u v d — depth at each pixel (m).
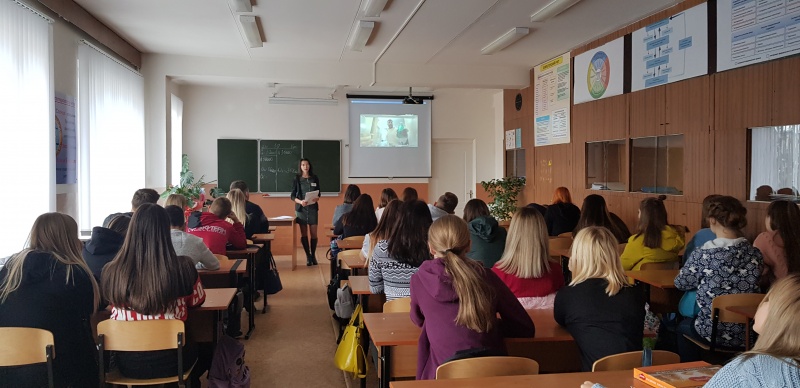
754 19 4.63
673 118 5.66
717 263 3.23
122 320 2.67
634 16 6.00
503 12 5.80
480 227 3.78
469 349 2.16
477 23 6.23
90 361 2.82
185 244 3.87
